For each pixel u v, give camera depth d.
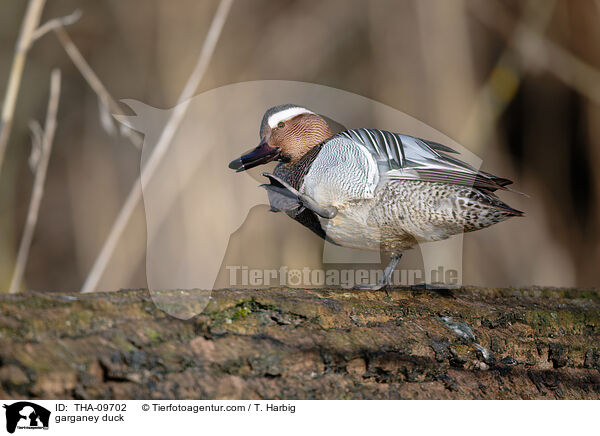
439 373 4.26
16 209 13.53
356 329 4.19
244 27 12.47
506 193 12.54
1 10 14.12
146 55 13.22
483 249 11.95
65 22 6.79
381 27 11.98
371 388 4.04
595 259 13.03
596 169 12.84
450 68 11.45
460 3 11.51
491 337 4.53
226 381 3.69
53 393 3.30
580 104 13.29
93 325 3.59
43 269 13.27
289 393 3.81
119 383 3.48
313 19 12.94
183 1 11.56
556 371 4.72
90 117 13.42
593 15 12.46
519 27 12.02
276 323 4.05
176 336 3.71
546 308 5.02
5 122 6.59
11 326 3.39
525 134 13.34
